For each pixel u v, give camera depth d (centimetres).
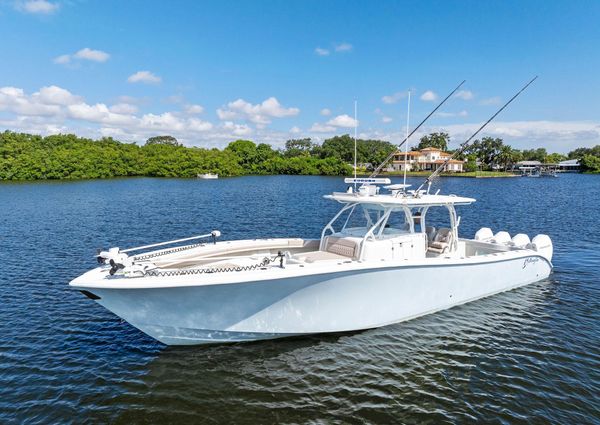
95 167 9731
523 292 1245
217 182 8281
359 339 923
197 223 2770
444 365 830
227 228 2575
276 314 849
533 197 4859
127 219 2950
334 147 13638
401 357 855
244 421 654
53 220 2881
